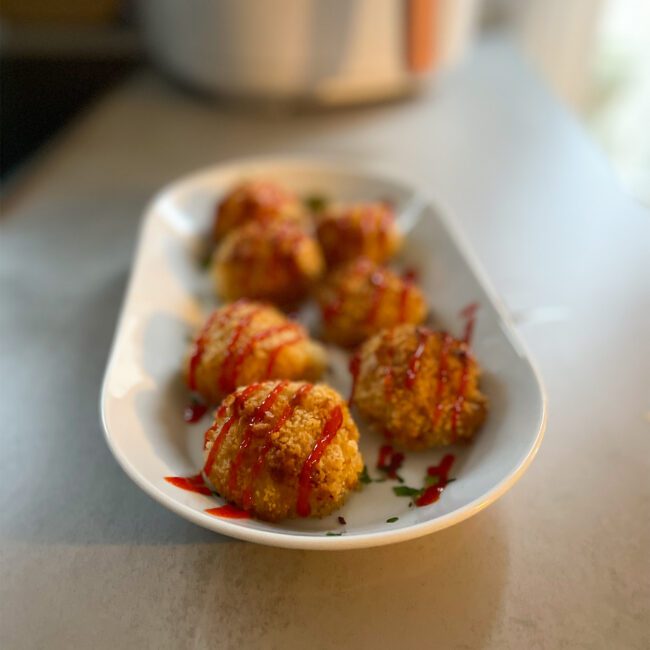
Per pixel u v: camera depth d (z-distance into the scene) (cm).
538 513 22
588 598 20
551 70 64
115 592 21
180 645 20
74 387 27
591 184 39
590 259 33
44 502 23
